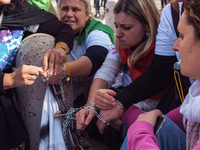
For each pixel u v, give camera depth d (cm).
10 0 180
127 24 190
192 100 112
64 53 177
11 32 185
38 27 196
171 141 135
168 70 179
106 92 174
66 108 180
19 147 188
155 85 180
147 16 190
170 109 179
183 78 171
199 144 96
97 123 180
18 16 187
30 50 177
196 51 104
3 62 182
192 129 119
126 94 177
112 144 202
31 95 180
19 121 183
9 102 180
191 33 104
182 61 111
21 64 180
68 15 231
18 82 164
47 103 178
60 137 177
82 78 239
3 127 176
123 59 209
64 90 183
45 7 296
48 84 178
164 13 180
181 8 172
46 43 181
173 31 174
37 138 187
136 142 108
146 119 123
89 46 225
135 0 189
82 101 237
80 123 174
